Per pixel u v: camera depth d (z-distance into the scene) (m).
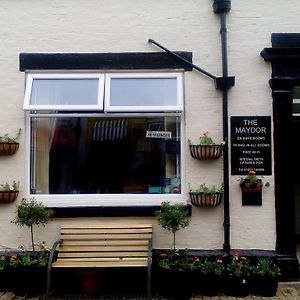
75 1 7.04
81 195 7.04
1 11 7.04
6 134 6.93
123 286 6.66
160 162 7.12
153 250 6.72
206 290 6.33
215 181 6.89
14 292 6.43
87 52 7.02
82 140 7.16
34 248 6.81
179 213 6.43
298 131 7.72
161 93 7.04
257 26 7.01
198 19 7.02
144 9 7.04
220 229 6.85
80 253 6.55
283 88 6.92
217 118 6.94
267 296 6.30
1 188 6.83
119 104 7.01
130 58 7.00
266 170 6.88
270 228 6.85
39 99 7.02
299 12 7.01
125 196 7.02
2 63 7.00
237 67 6.98
